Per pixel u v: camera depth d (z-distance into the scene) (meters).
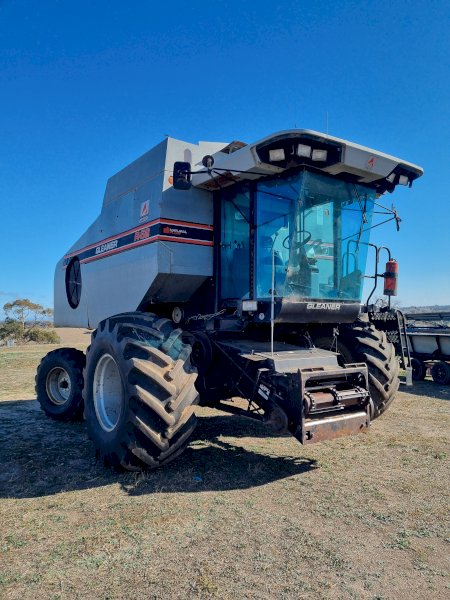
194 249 5.83
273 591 2.61
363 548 3.11
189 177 5.04
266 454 5.15
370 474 4.52
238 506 3.75
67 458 5.03
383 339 5.84
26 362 16.23
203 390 5.33
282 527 3.39
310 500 3.89
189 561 2.92
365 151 4.95
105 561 2.92
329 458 5.01
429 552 3.06
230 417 7.05
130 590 2.62
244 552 3.04
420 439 5.75
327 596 2.57
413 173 5.53
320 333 6.00
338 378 4.73
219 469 4.65
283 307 4.95
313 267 5.20
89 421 4.95
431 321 13.28
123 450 4.34
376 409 5.56
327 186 5.24
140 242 5.96
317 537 3.25
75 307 7.98
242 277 5.57
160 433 4.20
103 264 6.94
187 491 4.08
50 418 7.11
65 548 3.09
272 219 5.22
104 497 3.95
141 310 6.07
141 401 4.14
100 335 4.93
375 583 2.70
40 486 4.21
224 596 2.56
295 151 4.67
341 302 5.45
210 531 3.32
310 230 5.13
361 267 5.71
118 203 6.59
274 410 4.40
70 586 2.66
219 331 5.50
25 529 3.36
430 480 4.36
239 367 4.90
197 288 6.09
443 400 8.67
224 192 5.87
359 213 5.60
